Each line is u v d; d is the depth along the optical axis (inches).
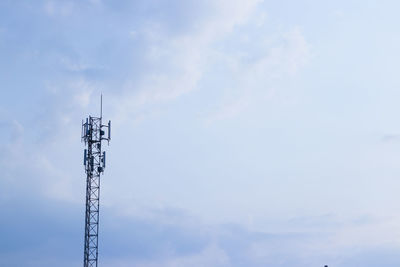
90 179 5275.6
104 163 5334.6
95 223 5221.5
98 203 5260.8
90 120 5383.9
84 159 5305.1
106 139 5398.6
